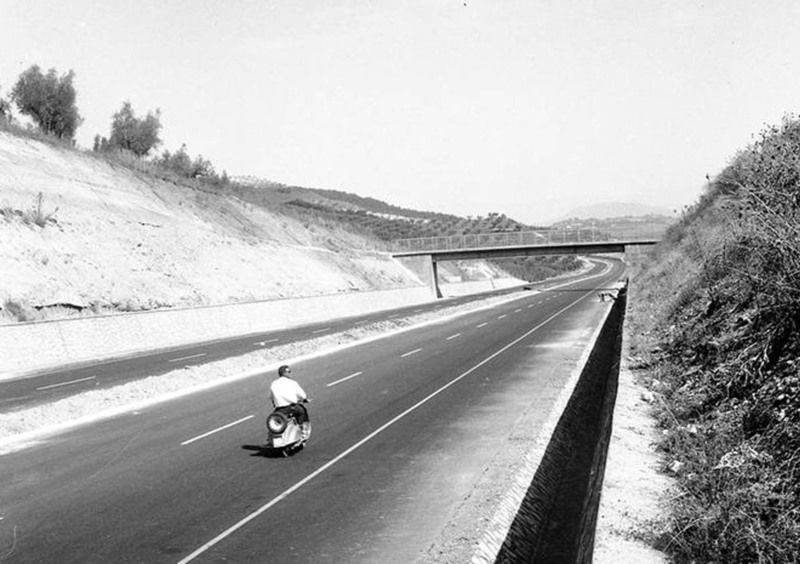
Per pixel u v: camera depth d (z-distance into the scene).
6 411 17.05
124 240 44.50
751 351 9.80
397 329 38.00
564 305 53.59
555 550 7.37
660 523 5.91
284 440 11.59
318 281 63.69
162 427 14.51
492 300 61.97
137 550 7.57
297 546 7.59
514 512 7.99
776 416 7.48
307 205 196.00
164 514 8.78
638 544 5.61
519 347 27.00
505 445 11.57
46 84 55.28
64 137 55.97
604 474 7.50
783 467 6.47
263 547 7.59
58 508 9.16
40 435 14.26
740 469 6.56
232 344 33.19
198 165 77.00
